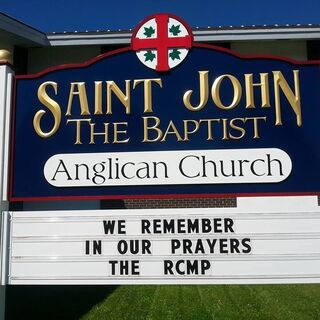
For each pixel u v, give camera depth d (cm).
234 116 372
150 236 368
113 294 626
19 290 670
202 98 375
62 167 376
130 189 370
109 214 373
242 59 377
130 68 383
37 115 382
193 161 369
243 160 367
